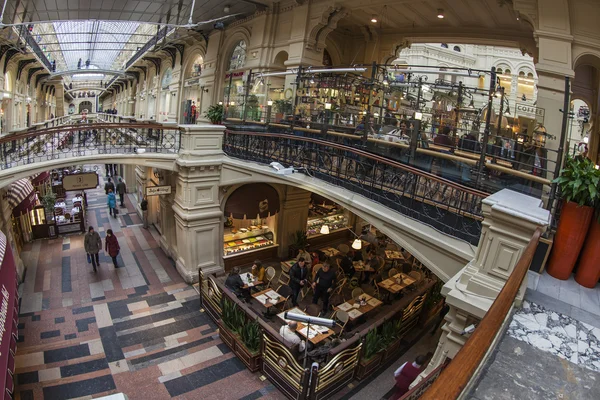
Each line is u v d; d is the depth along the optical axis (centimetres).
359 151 661
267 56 1419
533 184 599
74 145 893
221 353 746
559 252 407
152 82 2989
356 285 1020
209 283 858
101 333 784
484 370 240
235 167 973
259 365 701
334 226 1404
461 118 889
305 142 815
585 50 705
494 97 798
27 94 2316
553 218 477
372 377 707
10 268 575
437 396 102
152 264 1125
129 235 1360
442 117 920
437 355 399
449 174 718
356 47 1647
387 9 1285
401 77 1102
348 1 1137
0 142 759
